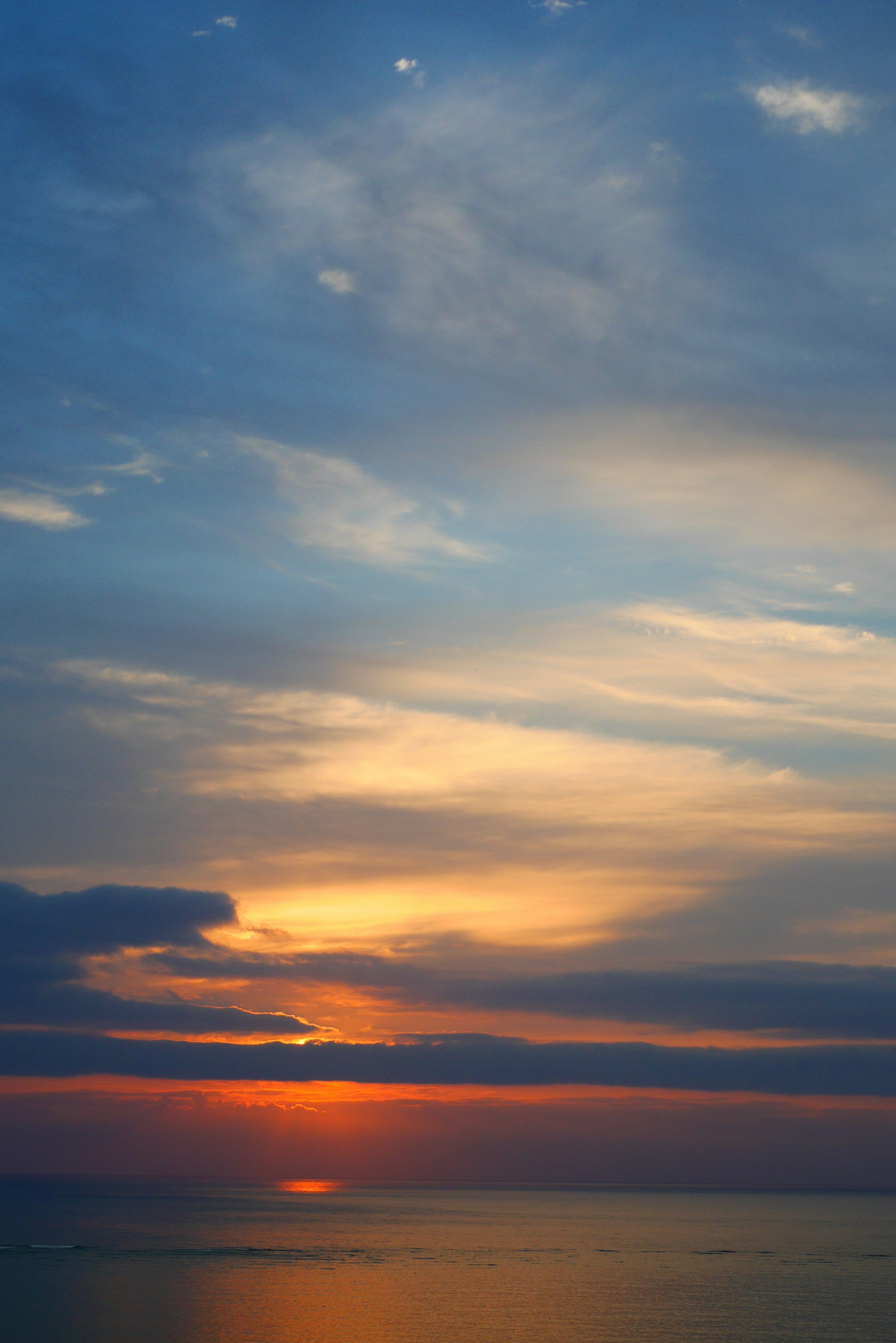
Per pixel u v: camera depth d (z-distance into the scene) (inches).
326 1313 4101.9
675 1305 4475.9
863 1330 3885.3
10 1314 3897.6
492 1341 3585.1
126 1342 3412.9
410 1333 3710.6
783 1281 5423.2
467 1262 6205.7
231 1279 5088.6
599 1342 3590.1
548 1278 5457.7
